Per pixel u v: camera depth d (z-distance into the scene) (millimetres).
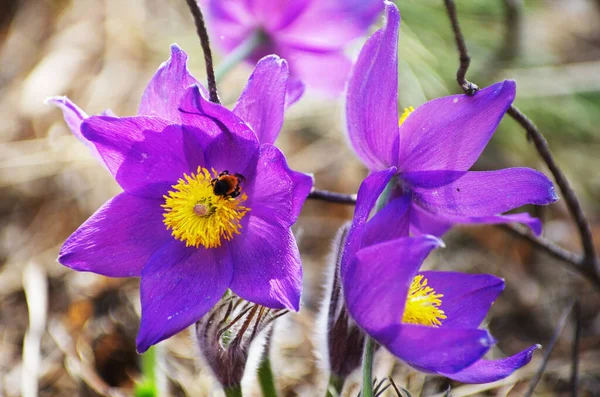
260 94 369
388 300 353
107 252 375
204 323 381
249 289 368
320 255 553
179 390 470
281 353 486
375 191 362
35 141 610
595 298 530
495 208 376
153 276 371
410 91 603
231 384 388
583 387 483
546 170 606
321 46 470
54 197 569
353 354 380
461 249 559
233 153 376
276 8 465
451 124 375
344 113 390
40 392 473
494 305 527
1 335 494
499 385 474
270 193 370
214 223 373
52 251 531
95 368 486
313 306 516
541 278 542
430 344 352
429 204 381
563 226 583
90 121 369
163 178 379
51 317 500
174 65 372
